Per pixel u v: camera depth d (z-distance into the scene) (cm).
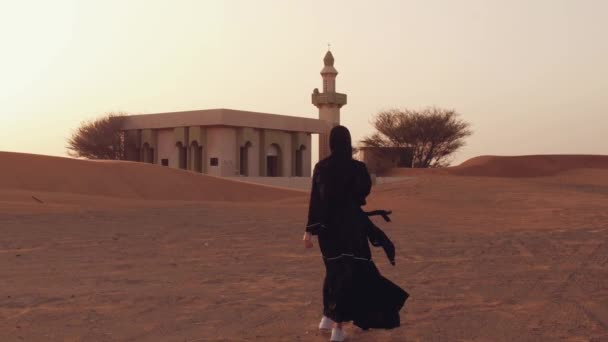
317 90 8412
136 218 1817
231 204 2527
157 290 793
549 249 1236
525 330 587
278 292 783
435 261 1075
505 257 1123
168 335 570
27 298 735
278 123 6731
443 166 8781
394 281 870
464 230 1625
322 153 7744
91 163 4091
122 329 591
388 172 8138
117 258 1091
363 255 540
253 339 556
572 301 725
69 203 2347
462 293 778
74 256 1109
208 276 908
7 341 547
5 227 1533
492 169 8675
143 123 6775
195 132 6319
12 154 3891
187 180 4141
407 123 8456
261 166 6638
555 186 4441
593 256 1134
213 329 592
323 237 550
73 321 623
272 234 1483
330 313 538
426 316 648
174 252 1175
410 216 2123
